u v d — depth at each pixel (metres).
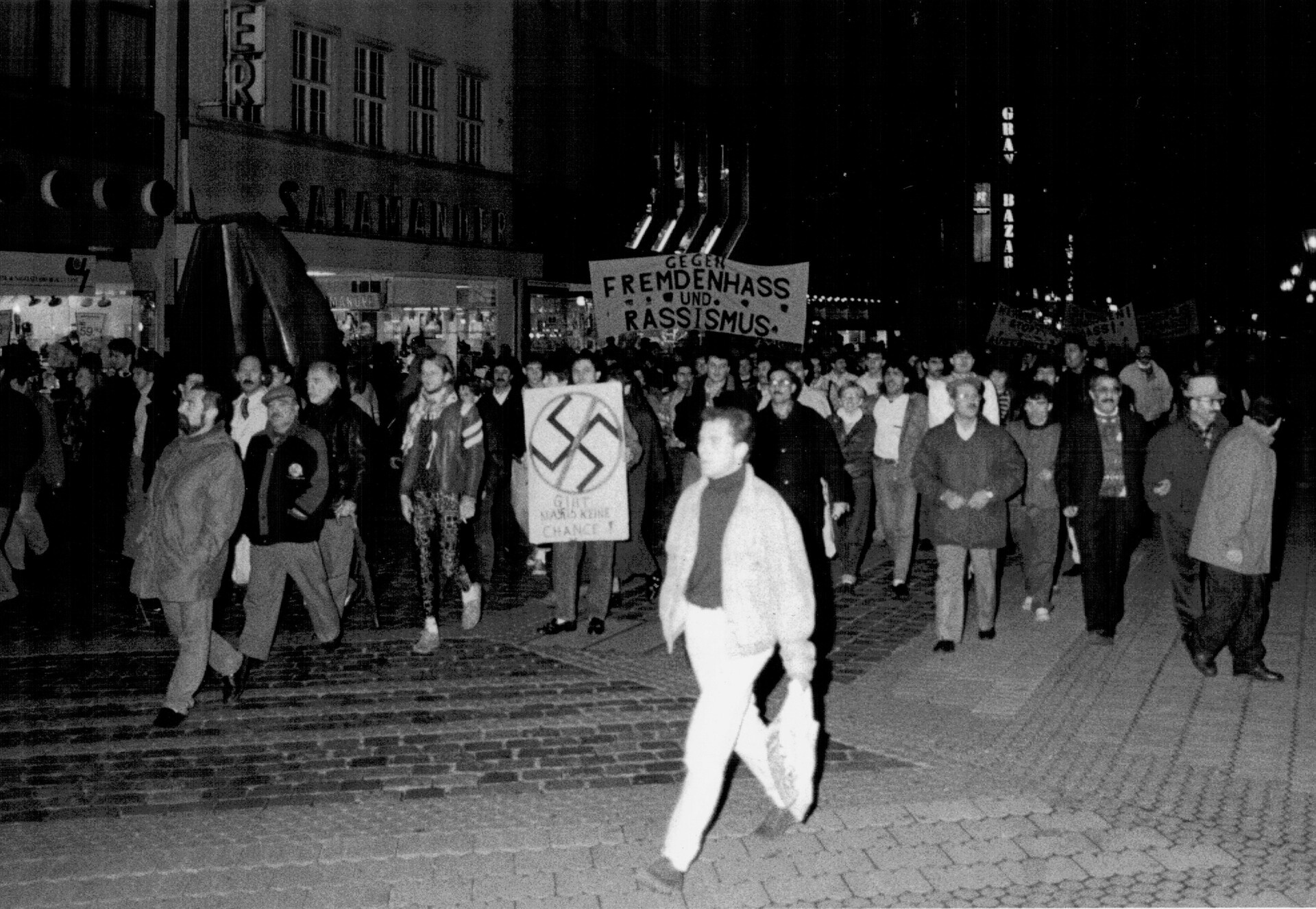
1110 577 9.19
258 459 8.19
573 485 9.45
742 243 44.03
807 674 5.24
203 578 7.31
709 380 10.54
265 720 7.43
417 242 27.98
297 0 25.31
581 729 7.18
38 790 6.21
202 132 23.14
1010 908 4.78
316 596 8.70
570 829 5.61
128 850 5.40
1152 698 7.71
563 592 9.60
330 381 9.02
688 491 5.36
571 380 11.11
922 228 44.25
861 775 6.27
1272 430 7.98
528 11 32.84
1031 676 8.26
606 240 36.62
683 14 40.72
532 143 33.19
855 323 41.69
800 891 4.94
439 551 9.13
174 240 22.52
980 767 6.40
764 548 5.15
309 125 26.06
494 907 4.81
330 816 5.82
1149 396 14.91
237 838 5.53
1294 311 39.31
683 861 4.94
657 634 9.55
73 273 20.53
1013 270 43.19
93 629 9.92
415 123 29.45
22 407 10.61
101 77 21.44
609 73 36.69
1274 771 6.33
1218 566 8.03
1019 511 10.14
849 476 10.69
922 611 10.53
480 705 7.68
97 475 13.66
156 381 11.67
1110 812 5.74
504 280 31.64
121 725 7.32
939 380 10.83
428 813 5.84
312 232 25.09
